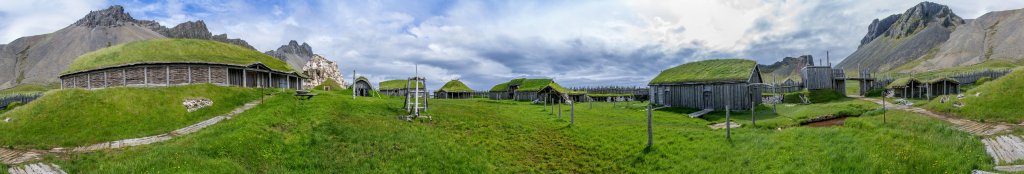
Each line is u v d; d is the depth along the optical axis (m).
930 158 20.08
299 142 27.41
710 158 25.20
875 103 52.59
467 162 26.39
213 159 21.59
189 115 38.31
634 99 105.12
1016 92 35.59
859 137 25.12
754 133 29.69
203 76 56.59
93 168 21.33
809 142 25.25
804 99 65.56
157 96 40.69
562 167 27.17
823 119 41.41
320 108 40.22
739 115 49.94
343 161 24.69
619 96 100.56
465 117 43.16
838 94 67.75
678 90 64.81
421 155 26.42
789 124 36.69
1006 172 17.66
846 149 22.95
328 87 98.69
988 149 22.45
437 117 41.88
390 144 28.02
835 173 20.27
